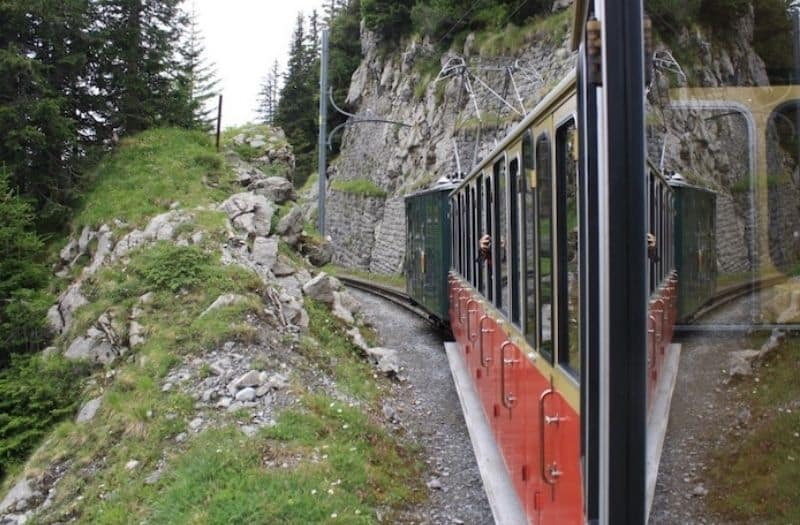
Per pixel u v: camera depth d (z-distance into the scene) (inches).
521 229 188.2
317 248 625.3
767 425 72.9
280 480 251.3
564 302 138.2
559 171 139.8
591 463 91.9
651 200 89.3
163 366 358.9
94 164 671.1
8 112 579.2
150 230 519.2
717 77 87.2
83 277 496.4
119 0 729.0
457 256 435.8
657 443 84.9
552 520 150.9
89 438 321.4
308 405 322.7
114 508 256.5
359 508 247.1
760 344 78.4
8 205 510.6
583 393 100.5
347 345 472.4
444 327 594.9
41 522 271.9
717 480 76.7
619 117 82.9
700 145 88.8
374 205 1362.0
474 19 1220.5
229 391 328.8
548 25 1054.4
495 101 1100.5
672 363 90.0
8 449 369.1
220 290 429.4
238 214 544.7
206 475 257.4
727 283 83.9
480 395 322.7
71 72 690.8
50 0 641.6
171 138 716.7
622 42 83.7
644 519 81.9
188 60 840.9
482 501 278.1
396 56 1493.6
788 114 83.0
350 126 1656.0
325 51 863.1
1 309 477.7
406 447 332.5
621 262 82.2
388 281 1162.0
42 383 399.5
